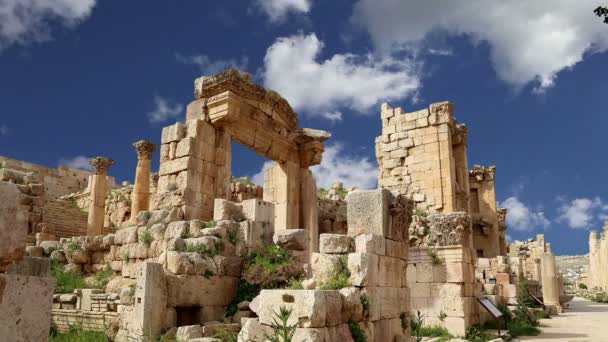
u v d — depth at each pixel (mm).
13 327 4445
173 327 10875
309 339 7562
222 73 18391
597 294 45438
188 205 16703
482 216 32156
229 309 12594
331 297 8297
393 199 11312
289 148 22469
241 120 19375
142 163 24344
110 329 11758
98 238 17016
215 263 12859
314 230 22219
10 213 4375
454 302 15141
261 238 14516
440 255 15773
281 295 8062
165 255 12258
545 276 28125
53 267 16625
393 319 10750
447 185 26000
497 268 22266
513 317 18391
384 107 29016
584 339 14688
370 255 9914
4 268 4406
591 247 63531
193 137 17531
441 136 26750
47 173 38438
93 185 27094
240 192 27109
